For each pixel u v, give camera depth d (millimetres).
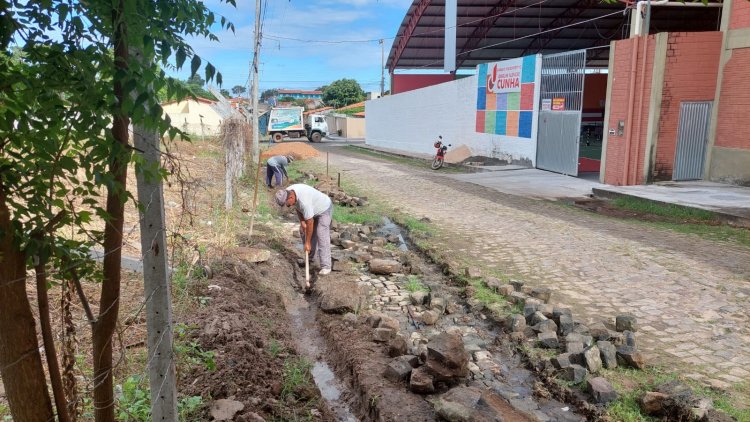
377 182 18141
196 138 24469
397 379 4328
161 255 2400
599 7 29047
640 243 8992
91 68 1677
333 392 4500
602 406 3930
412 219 11344
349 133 56250
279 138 46031
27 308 1812
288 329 5641
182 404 3557
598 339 4980
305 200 6879
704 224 10641
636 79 14625
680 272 7289
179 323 4473
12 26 1596
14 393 1829
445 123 28938
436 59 39875
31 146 1768
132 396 3430
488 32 34000
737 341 5055
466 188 16312
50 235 1829
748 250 8477
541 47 37188
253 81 19781
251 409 3713
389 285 7023
